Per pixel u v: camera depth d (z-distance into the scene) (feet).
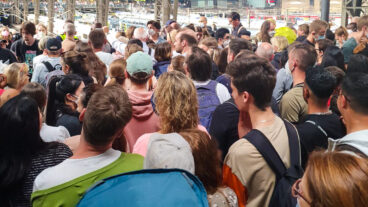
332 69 9.78
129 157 6.32
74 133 9.94
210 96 10.15
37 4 83.82
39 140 6.78
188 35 17.19
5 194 6.43
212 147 5.49
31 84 9.58
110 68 12.43
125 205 3.44
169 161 4.51
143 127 9.23
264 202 6.56
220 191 5.40
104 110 5.84
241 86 7.16
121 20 80.23
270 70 7.09
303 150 7.45
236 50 14.08
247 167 6.55
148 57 9.59
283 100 10.21
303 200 4.19
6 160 6.32
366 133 5.91
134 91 9.26
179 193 3.58
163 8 52.60
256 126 7.11
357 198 3.54
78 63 12.55
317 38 20.74
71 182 5.64
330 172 3.70
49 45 15.60
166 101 7.48
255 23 68.23
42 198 5.60
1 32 26.99
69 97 10.15
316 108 8.13
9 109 6.40
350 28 27.07
